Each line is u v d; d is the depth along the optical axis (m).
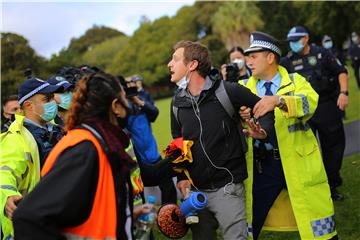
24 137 3.37
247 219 3.75
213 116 3.42
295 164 3.68
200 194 3.17
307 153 3.72
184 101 3.49
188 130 3.46
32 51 18.00
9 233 3.28
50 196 2.22
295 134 3.69
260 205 3.81
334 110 6.06
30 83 3.53
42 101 3.52
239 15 34.25
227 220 3.42
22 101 3.54
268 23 33.88
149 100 8.39
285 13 32.75
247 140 3.71
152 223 2.69
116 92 2.43
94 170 2.30
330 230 3.74
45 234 2.21
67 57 21.75
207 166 3.42
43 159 3.43
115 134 2.43
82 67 3.90
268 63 3.83
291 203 3.69
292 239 5.13
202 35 38.97
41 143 3.44
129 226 2.49
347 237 4.95
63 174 2.25
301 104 3.56
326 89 6.00
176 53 3.48
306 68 6.00
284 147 3.68
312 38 28.67
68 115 2.44
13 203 3.05
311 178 3.68
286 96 3.50
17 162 3.25
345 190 6.50
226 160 3.43
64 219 2.25
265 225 3.94
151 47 39.47
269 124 3.44
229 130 3.44
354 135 10.21
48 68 18.47
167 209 3.14
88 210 2.30
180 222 3.15
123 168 2.39
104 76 2.44
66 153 2.31
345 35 26.62
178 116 3.54
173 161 3.36
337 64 6.05
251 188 3.73
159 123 10.97
